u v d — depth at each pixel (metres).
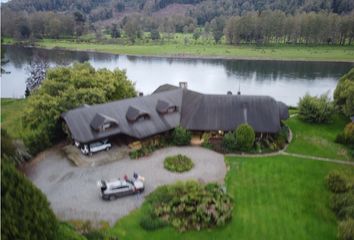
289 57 121.75
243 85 91.06
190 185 32.19
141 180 33.91
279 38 156.25
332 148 44.25
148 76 101.31
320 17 138.62
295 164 39.56
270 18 144.12
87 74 52.03
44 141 41.19
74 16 176.00
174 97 47.41
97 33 175.75
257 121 43.53
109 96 50.66
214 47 147.00
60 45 151.25
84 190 33.16
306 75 100.06
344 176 34.62
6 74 101.38
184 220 28.28
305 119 53.72
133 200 31.73
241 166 38.56
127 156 39.94
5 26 156.25
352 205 29.25
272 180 35.91
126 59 127.56
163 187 33.12
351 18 134.88
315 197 32.97
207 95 46.34
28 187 19.48
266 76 100.12
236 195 33.06
